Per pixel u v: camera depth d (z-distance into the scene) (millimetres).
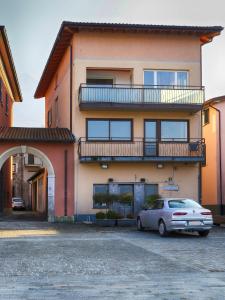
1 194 33438
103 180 27828
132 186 28156
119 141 27969
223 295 8180
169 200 20062
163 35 28875
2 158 26891
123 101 27562
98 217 24984
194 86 28828
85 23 27453
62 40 29266
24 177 60750
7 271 10727
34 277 10000
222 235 20141
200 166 28859
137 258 12797
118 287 8906
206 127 35812
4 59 31109
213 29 28375
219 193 33688
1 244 16250
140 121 28359
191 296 8109
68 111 29672
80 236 19250
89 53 28188
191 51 29094
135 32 28469
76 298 7973
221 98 33500
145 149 27812
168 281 9492
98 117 28016
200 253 13898
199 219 19047
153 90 27844
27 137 26969
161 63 28750
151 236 19547
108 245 15992
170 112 28656
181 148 28203
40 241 17234
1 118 32250
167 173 28484
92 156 27062
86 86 27391
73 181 27531
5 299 7887
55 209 27172
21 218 31594
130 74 29344
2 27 25484
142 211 22000
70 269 10984
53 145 27500
